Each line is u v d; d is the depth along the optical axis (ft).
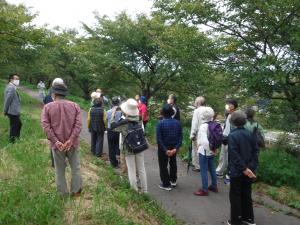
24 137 22.66
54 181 14.03
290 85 20.16
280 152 22.65
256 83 19.65
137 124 15.28
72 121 12.21
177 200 15.84
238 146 12.71
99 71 45.29
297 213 15.19
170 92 44.16
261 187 18.06
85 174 15.92
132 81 45.96
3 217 10.14
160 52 36.01
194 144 20.34
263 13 20.40
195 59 25.13
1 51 47.50
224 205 15.47
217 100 36.42
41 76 97.96
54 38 46.78
